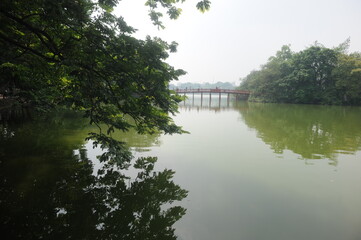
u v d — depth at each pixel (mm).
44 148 5766
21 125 8805
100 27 3021
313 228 2795
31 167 4469
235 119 14055
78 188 3654
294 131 9648
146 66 3404
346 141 7680
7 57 3850
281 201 3479
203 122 12508
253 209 3230
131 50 3197
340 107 27828
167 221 2885
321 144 7207
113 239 2518
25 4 2709
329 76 34500
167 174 4430
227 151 6223
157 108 4117
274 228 2785
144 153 5828
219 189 3857
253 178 4367
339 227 2832
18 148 5719
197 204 3336
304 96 34594
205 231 2689
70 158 5070
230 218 2984
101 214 2982
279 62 44594
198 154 5883
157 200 3408
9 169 4340
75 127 8742
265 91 41125
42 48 3889
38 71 4492
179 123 12000
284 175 4523
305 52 36125
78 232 2605
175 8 3652
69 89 3963
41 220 2789
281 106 29016
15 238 2441
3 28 3084
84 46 2988
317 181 4254
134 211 3092
